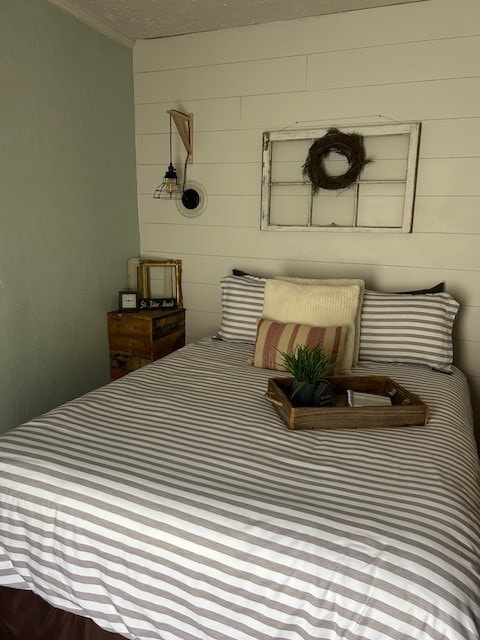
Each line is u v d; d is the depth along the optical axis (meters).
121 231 2.77
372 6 2.20
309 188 2.48
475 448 1.47
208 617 0.99
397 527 0.96
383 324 2.15
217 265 2.79
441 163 2.22
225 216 2.71
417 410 1.47
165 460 1.22
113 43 2.55
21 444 1.29
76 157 2.37
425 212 2.29
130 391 1.71
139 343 2.62
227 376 1.91
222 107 2.58
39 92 2.11
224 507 1.03
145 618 1.06
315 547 0.93
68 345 2.43
